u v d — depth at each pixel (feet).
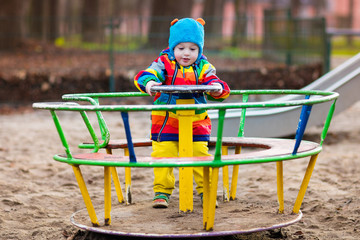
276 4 197.47
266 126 26.58
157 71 13.55
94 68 51.98
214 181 11.51
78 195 19.02
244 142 14.34
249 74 50.31
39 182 20.79
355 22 207.62
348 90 28.45
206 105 10.75
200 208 14.43
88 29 86.99
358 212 16.39
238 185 20.20
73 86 47.32
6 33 66.28
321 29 49.67
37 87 46.85
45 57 59.93
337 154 25.29
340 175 21.36
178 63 13.79
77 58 59.00
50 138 29.78
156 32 77.25
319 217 16.06
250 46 61.16
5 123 35.53
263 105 11.00
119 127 33.40
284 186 19.81
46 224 15.65
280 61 57.52
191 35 13.44
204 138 13.85
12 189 19.61
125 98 46.26
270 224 12.51
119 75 48.26
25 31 70.44
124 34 60.29
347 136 30.53
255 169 22.82
